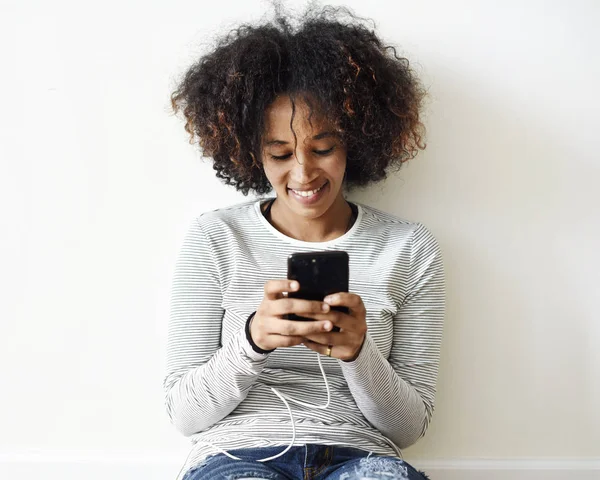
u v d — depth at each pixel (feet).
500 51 4.75
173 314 4.08
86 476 5.00
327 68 3.76
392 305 4.11
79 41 4.69
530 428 5.06
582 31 4.74
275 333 3.32
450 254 4.94
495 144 4.84
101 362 4.96
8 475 4.99
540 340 5.00
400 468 3.46
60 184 4.82
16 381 4.98
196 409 3.76
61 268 4.88
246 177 4.40
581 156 4.85
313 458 3.61
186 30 4.68
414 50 4.75
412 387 4.03
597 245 4.93
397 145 4.26
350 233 4.21
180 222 4.86
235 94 3.88
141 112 4.75
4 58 4.69
